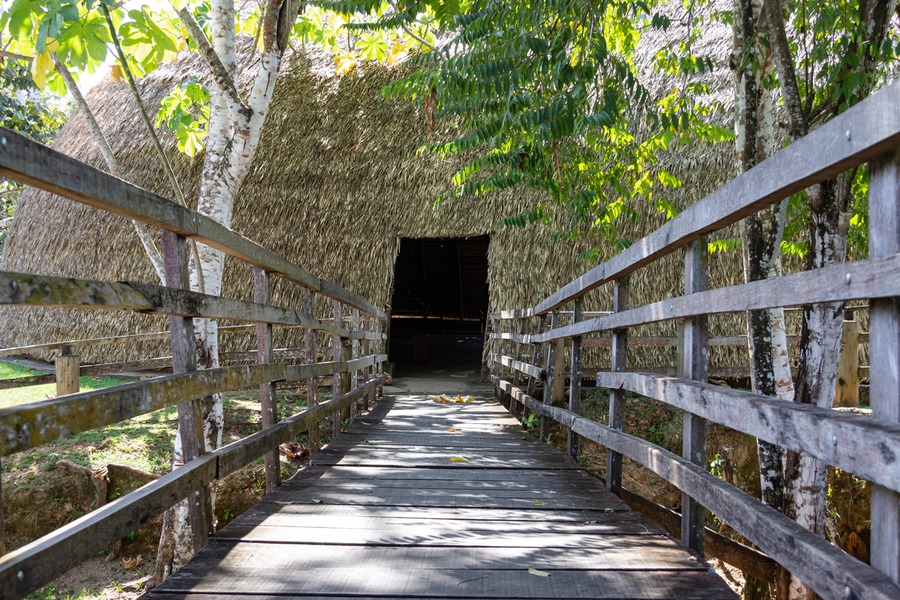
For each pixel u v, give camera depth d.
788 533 1.76
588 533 2.94
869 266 1.47
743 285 2.14
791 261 8.48
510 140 5.42
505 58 4.30
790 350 8.52
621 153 6.02
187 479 2.48
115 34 4.35
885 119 1.38
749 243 4.19
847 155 1.53
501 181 5.71
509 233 9.80
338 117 10.73
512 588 2.28
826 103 3.99
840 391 7.16
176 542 4.53
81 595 5.05
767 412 1.92
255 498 6.09
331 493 3.63
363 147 10.43
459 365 13.44
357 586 2.29
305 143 10.50
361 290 10.06
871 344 1.56
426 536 2.86
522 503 3.47
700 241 2.69
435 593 2.23
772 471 3.98
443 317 18.06
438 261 15.58
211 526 2.87
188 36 5.96
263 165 10.33
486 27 4.37
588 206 5.97
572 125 4.29
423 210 10.04
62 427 1.74
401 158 10.32
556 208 9.60
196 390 2.64
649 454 3.03
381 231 10.11
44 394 8.44
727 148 8.97
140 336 7.36
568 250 9.59
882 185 1.51
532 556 2.61
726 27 9.95
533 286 9.63
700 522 2.67
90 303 1.89
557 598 2.20
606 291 9.48
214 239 2.85
